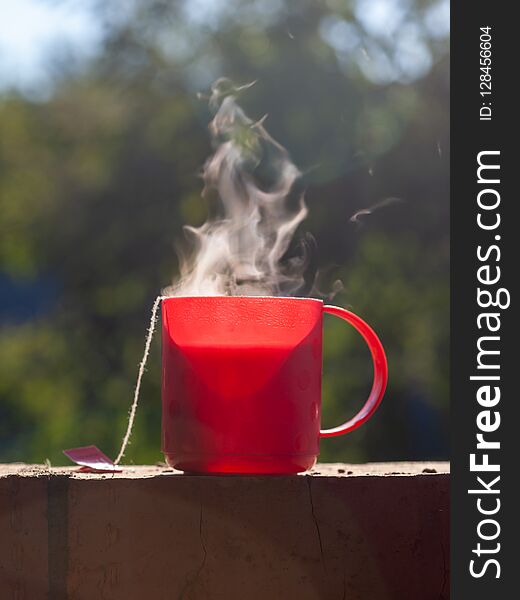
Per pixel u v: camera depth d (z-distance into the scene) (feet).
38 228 36.04
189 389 7.49
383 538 7.66
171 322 7.63
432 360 32.14
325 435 7.90
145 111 34.24
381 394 8.02
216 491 7.51
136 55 34.55
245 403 7.44
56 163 36.58
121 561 7.44
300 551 7.55
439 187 30.09
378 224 30.27
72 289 35.55
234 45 31.35
